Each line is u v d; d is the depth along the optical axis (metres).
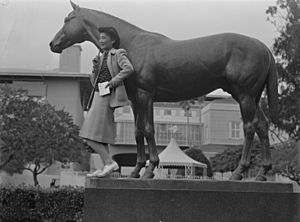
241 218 4.47
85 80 32.06
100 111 4.65
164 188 4.49
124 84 4.97
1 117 20.69
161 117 38.19
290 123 15.69
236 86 4.85
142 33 5.11
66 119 22.47
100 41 4.90
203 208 4.45
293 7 16.17
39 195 10.62
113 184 4.50
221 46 4.86
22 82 31.52
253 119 4.89
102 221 4.40
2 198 10.74
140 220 4.41
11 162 20.86
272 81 5.03
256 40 4.99
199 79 4.90
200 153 24.52
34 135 20.59
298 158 16.69
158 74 4.90
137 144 5.05
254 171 14.77
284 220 4.51
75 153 22.14
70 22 5.45
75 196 10.55
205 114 37.31
